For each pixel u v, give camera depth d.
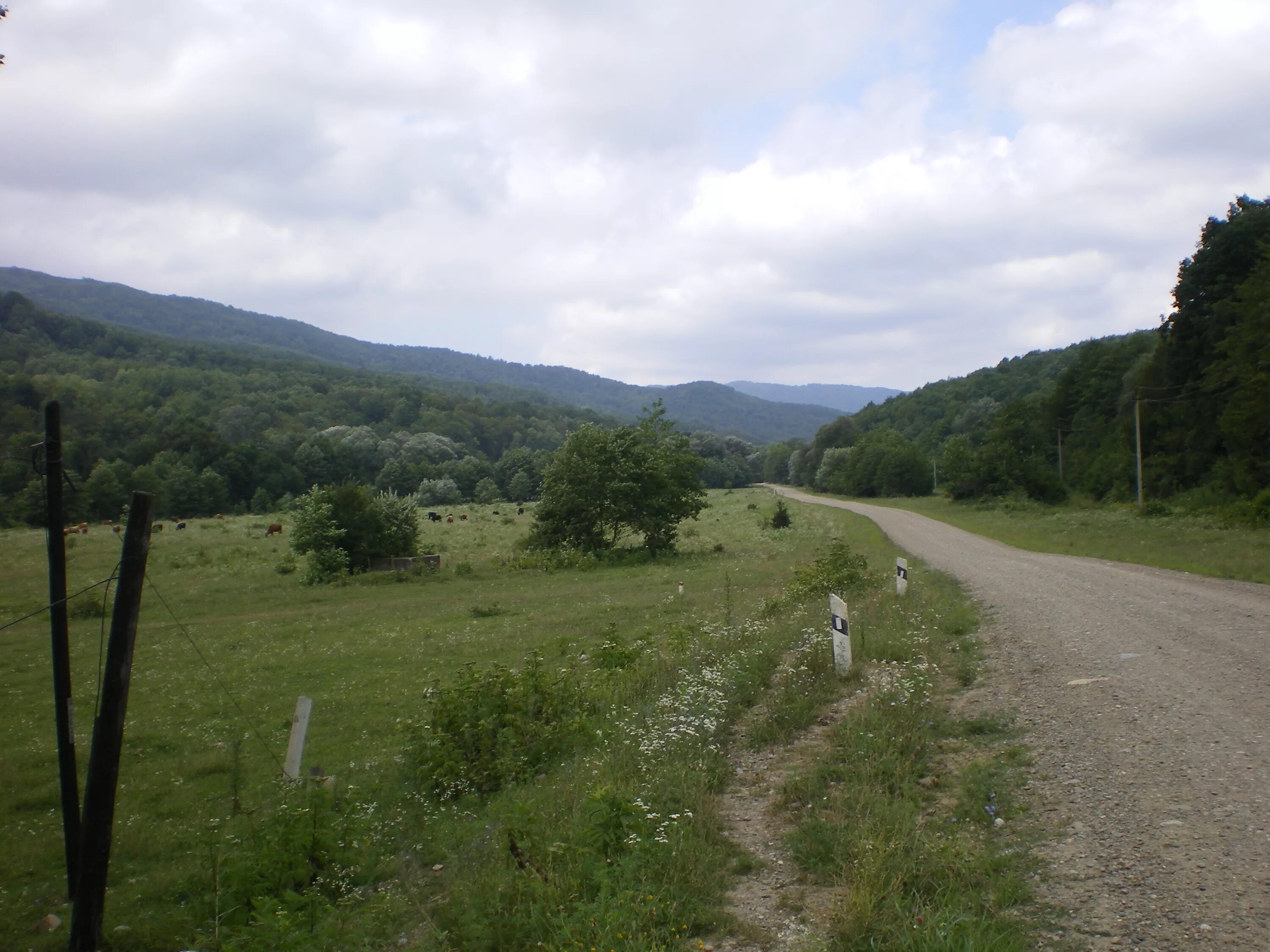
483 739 9.94
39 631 24.11
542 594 29.59
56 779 11.38
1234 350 45.66
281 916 5.84
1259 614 13.16
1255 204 54.09
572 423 189.50
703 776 7.39
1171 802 5.86
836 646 10.76
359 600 29.33
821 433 147.50
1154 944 4.16
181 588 32.28
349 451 109.62
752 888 5.47
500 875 6.08
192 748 12.42
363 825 8.22
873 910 4.70
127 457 80.44
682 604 24.81
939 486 110.31
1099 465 66.50
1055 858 5.24
